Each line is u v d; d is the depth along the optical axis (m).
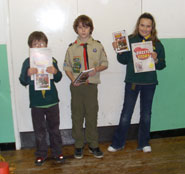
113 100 2.43
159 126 2.55
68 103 2.37
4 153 2.25
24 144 2.38
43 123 2.01
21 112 2.32
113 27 2.28
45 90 1.93
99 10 2.22
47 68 1.87
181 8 2.36
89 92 2.03
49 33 2.20
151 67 2.03
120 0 2.24
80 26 1.91
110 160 2.05
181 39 2.42
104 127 2.46
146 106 2.16
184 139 2.50
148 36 2.06
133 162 2.00
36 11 2.15
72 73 2.08
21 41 2.19
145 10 2.30
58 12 2.17
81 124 2.13
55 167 1.95
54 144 2.07
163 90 2.49
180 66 2.47
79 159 2.08
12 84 2.22
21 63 2.22
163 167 1.91
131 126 2.52
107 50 2.31
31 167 1.96
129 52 2.10
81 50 1.99
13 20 2.14
